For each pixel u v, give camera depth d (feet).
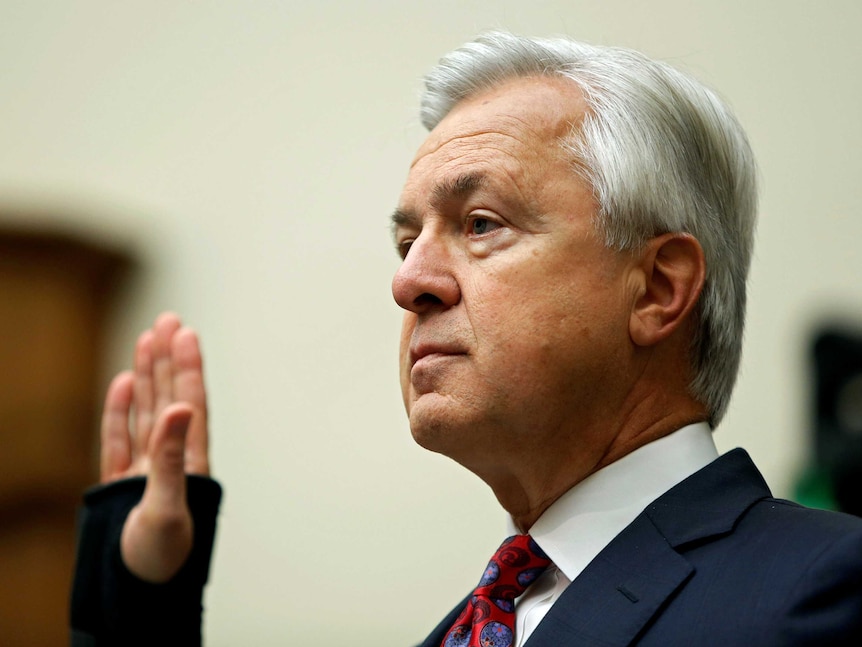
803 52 24.73
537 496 11.11
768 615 8.76
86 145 28.07
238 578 24.76
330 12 27.61
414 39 26.94
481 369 10.53
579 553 10.52
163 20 28.50
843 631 8.50
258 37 28.02
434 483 24.63
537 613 10.45
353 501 24.84
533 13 24.90
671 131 11.25
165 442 14.20
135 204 27.63
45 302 27.27
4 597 26.05
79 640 14.39
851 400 17.76
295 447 25.52
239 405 25.96
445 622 11.76
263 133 27.50
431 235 11.07
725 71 24.77
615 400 10.82
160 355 15.46
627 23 24.71
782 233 23.99
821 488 17.16
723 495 10.37
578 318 10.58
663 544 9.91
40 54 29.07
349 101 27.20
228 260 27.04
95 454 27.04
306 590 24.50
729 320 11.38
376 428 25.30
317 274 26.53
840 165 24.14
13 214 27.45
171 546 14.11
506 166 10.88
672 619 9.25
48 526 26.55
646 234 10.94
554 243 10.68
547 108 11.18
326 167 27.02
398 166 26.58
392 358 25.61
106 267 27.45
